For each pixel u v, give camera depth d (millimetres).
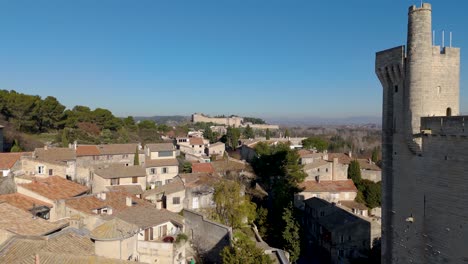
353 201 94062
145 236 52375
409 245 43031
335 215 75375
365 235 71000
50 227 44812
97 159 103812
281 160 94000
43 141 127625
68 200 54938
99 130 155375
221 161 116750
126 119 185750
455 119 36344
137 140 159750
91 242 42531
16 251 37781
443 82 40938
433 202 39438
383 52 45500
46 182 62344
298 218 70000
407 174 42969
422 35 40188
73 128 146875
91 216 50906
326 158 119188
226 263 43625
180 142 182625
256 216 74000
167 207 76188
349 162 112062
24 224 44281
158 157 110938
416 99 40750
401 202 44125
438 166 38719
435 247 39375
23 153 86875
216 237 55031
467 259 35625
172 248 48312
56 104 144000
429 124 39594
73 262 36062
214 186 75812
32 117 135250
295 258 66375
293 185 91500
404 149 43281
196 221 58438
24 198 55406
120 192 65375
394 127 44844
